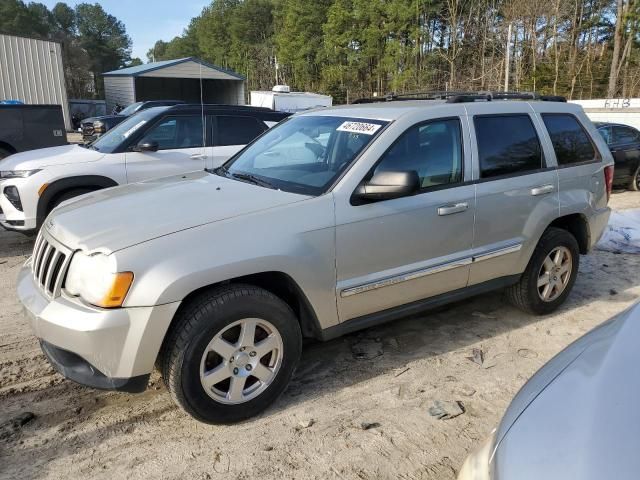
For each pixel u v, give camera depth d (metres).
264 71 63.03
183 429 3.10
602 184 4.92
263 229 3.05
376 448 2.95
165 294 2.73
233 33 69.94
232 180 3.83
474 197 3.91
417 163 3.70
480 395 3.50
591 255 6.59
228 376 3.02
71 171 6.36
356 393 3.49
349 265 3.36
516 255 4.26
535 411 1.80
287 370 3.23
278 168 3.90
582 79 34.31
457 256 3.88
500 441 1.76
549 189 4.38
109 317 2.69
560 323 4.63
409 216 3.57
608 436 1.57
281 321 3.13
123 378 2.78
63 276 2.91
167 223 2.97
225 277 2.89
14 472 2.73
